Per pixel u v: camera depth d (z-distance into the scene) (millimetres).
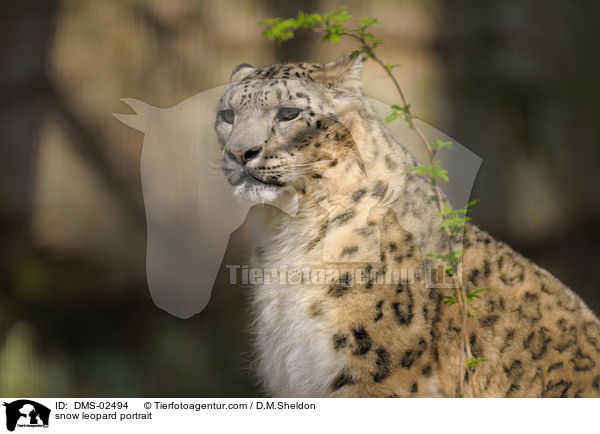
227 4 15836
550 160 16234
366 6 15867
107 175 15781
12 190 15578
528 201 15867
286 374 9508
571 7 17078
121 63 15703
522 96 16375
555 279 9719
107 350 15703
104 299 15719
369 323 8711
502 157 15836
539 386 8938
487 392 8883
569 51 16891
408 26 15953
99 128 15742
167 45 15742
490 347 8891
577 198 16281
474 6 16500
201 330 15773
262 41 15672
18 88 15922
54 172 15672
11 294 15359
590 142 16594
